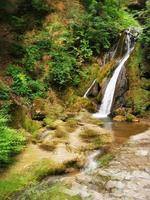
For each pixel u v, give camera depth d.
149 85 14.95
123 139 11.22
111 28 17.94
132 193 7.60
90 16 18.05
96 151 10.24
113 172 8.66
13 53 15.77
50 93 15.07
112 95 15.11
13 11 17.97
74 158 9.40
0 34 16.56
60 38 17.08
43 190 7.98
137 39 16.75
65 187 7.95
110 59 17.25
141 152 9.96
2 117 10.48
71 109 14.61
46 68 15.83
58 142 10.68
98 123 12.95
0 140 9.13
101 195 7.54
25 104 13.69
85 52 16.84
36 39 16.94
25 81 14.50
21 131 11.11
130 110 14.34
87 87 15.97
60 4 19.12
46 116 13.27
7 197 7.78
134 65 15.57
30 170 8.74
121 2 23.03
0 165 9.01
